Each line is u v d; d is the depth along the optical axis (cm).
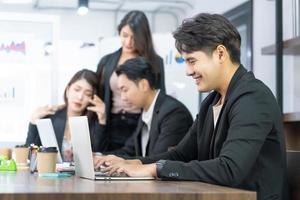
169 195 102
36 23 336
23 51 332
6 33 330
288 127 311
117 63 330
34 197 97
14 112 326
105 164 168
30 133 303
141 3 603
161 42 403
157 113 255
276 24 330
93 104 314
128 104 282
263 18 405
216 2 505
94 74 322
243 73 159
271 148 150
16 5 600
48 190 104
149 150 253
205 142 168
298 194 158
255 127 141
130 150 280
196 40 157
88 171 147
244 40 447
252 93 149
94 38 621
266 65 394
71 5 611
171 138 244
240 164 134
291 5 344
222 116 155
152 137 252
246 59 439
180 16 617
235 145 138
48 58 337
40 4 604
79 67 438
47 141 228
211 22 159
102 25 636
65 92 321
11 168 195
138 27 334
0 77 327
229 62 161
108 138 315
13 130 324
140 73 258
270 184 149
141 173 143
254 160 140
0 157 200
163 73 337
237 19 461
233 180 134
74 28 624
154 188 112
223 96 165
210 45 157
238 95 150
